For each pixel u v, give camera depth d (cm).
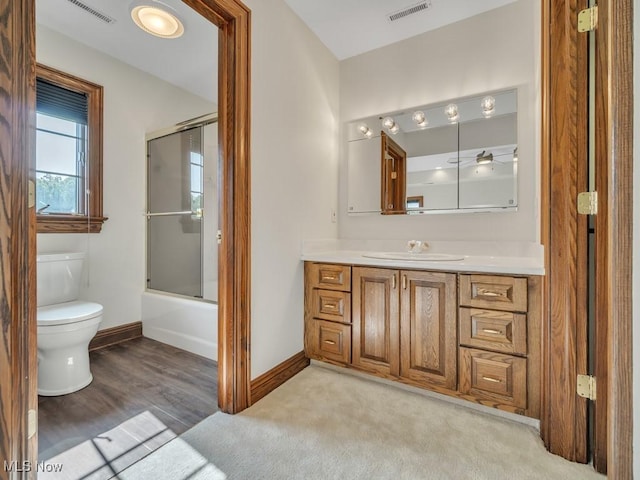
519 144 198
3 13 80
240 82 162
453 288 165
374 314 190
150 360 225
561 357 131
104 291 254
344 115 263
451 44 220
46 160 226
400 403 170
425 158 229
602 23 116
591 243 127
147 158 284
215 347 227
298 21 212
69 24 218
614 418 82
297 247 212
